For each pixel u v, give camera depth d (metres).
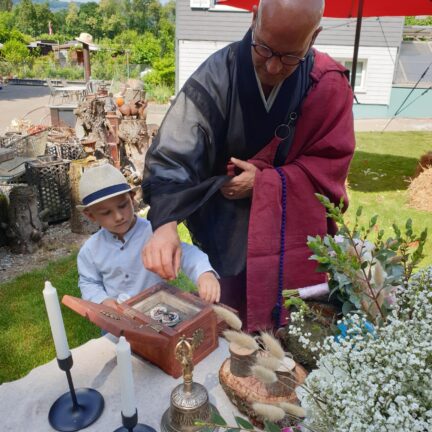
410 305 0.84
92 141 4.04
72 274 3.28
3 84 20.97
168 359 1.18
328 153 1.58
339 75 1.57
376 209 4.56
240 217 1.67
